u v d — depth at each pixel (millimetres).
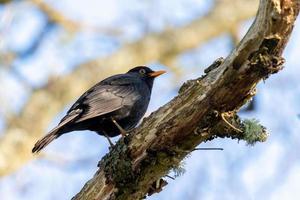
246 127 8914
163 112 8805
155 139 8828
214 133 8875
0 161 14477
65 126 12023
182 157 8969
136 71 14797
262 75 8211
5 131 14992
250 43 8039
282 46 8039
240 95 8430
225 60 8375
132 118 12961
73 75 16562
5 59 15688
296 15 7793
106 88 12836
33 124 15328
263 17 7867
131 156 8953
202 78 8656
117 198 9141
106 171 9102
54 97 15953
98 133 12930
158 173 9055
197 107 8570
